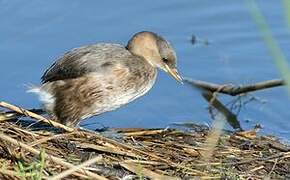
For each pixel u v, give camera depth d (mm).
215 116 14188
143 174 10141
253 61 15625
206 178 10391
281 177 10836
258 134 12562
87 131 11398
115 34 16141
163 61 12172
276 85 14609
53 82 11641
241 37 16234
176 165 10641
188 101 14570
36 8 16656
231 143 11906
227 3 16875
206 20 16641
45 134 11008
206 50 15953
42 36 16047
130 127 13281
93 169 9984
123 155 10820
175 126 13039
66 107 11602
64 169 9891
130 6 16828
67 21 16453
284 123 13922
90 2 16859
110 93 11578
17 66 15188
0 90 14523
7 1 16734
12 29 16188
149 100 14430
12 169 9891
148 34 12070
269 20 16438
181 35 16297
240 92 14734
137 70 11750
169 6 16859
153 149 11312
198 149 11352
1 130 10805
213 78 15266
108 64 11516
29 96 14336
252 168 10992
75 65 11484
